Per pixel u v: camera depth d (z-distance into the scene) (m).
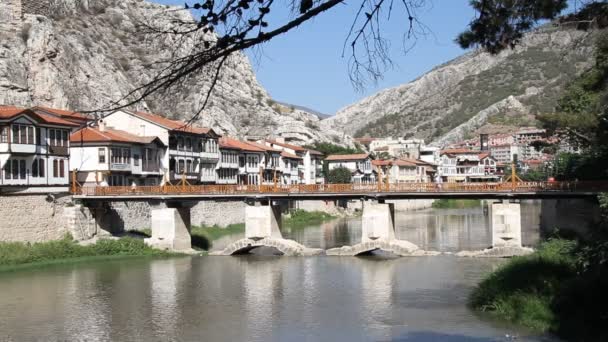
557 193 60.53
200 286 49.12
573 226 64.06
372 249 66.62
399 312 38.59
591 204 58.81
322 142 181.75
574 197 60.38
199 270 57.44
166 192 71.00
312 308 40.66
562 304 33.16
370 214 69.00
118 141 77.75
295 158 132.75
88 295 45.44
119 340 33.50
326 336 33.41
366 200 69.69
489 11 15.01
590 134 59.94
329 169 155.25
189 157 93.00
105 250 65.94
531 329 32.44
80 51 122.75
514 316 34.75
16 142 60.78
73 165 77.12
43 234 64.12
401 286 47.69
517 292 36.47
